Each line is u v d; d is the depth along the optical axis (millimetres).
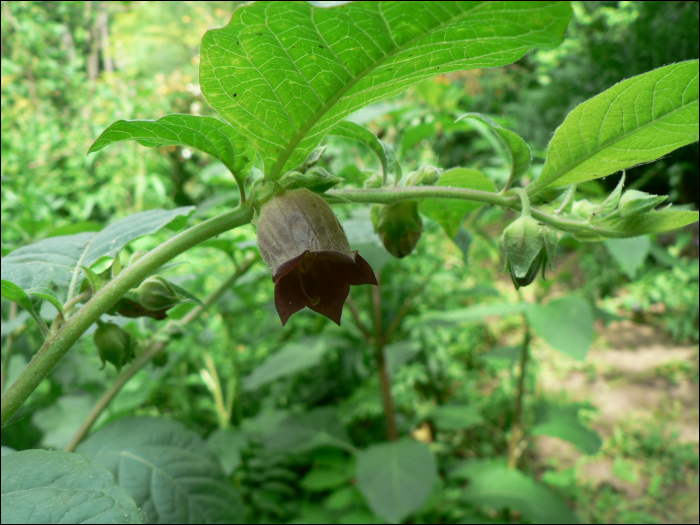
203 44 96
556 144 130
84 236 167
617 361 572
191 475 234
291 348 449
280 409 472
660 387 510
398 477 331
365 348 477
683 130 121
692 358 511
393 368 466
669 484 414
